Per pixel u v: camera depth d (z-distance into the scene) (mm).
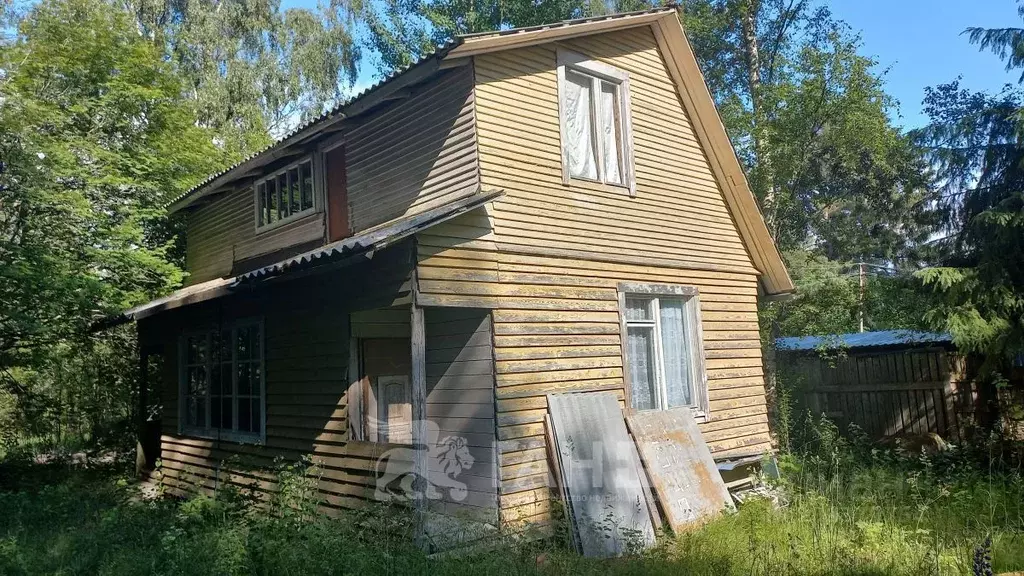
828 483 9391
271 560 6234
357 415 8352
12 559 6500
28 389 14531
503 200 8047
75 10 16219
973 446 11422
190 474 11516
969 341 11172
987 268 11539
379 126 9414
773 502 9383
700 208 10648
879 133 15102
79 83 15406
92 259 12742
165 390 12680
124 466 14297
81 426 15922
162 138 16391
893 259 22391
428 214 7312
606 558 7148
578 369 8516
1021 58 12117
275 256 11820
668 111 10414
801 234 19516
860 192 21656
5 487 11719
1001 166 12500
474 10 22859
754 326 11281
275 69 25547
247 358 10359
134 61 16141
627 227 9453
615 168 9633
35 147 11641
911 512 8250
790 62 16391
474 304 7574
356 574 5938
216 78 24078
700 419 10000
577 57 9234
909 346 12977
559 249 8539
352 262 6867
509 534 7137
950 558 6438
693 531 7902
